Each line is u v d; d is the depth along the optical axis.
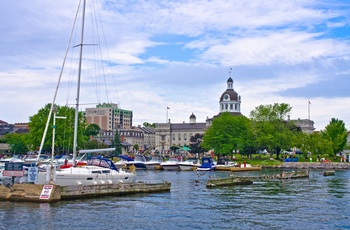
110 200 44.00
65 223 32.47
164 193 51.44
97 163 52.19
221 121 139.62
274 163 132.50
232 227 31.97
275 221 34.19
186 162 109.50
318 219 35.09
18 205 39.41
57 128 119.75
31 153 157.50
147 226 32.06
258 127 140.50
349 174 94.56
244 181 65.88
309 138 143.00
